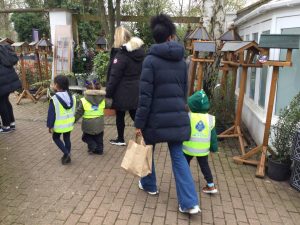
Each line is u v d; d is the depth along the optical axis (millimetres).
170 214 3467
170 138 3309
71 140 5840
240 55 5062
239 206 3670
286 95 4777
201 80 5660
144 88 3205
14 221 3297
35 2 15484
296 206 3705
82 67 9594
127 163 3387
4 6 19031
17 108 8336
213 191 3881
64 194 3857
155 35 3279
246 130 6488
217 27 6516
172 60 3297
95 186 4070
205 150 3764
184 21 9016
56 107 4492
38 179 4254
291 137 4234
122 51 4953
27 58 10922
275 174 4293
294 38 3920
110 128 6609
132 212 3488
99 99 4922
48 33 17375
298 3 4258
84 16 9766
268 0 5527
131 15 9984
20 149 5371
